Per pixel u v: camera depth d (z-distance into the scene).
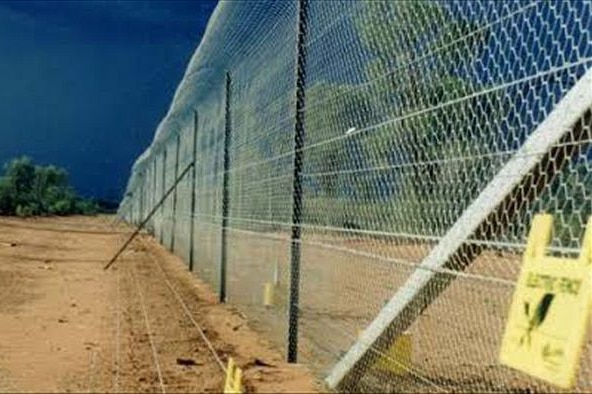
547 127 3.92
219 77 13.88
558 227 3.95
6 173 74.69
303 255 8.33
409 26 5.20
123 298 13.18
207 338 9.09
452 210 4.86
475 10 4.48
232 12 11.05
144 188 44.19
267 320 9.33
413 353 6.35
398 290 5.62
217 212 14.52
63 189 82.44
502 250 4.43
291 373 6.88
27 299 12.67
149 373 7.04
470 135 4.64
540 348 3.59
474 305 6.99
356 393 5.80
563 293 3.52
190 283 16.33
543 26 3.92
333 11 6.57
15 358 7.69
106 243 33.50
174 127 24.72
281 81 8.55
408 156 5.31
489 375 5.95
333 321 7.40
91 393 6.25
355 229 5.88
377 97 5.74
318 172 7.01
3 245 29.08
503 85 4.25
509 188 4.14
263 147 9.81
